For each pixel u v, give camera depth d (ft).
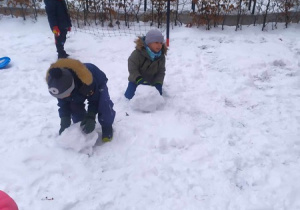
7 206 4.47
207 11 21.42
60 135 10.22
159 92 13.53
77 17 22.67
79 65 8.99
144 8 24.16
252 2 24.68
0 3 25.21
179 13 23.73
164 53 13.34
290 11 22.03
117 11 23.85
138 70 13.43
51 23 16.97
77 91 9.48
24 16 23.39
